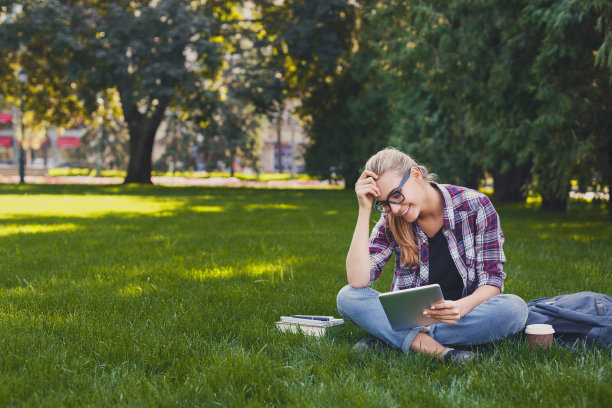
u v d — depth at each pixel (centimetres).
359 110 2944
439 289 268
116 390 254
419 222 306
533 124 1051
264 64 3047
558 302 318
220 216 1345
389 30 1597
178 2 2541
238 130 4256
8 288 517
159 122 3181
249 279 560
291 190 2952
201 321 381
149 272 588
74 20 2608
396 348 313
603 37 911
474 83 1161
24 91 3111
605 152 1035
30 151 5631
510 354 291
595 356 286
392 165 291
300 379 270
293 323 368
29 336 338
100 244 817
